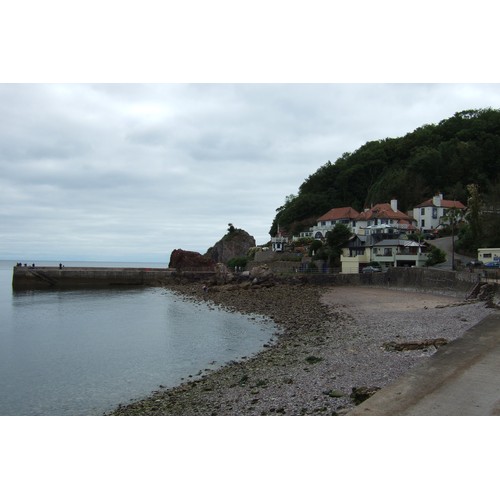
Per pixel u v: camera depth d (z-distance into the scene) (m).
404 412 9.70
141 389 18.86
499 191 76.38
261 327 32.81
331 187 122.19
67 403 17.25
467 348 15.12
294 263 72.38
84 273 79.06
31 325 36.16
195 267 86.69
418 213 89.38
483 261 58.66
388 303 39.59
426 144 115.94
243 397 15.45
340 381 15.46
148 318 39.28
